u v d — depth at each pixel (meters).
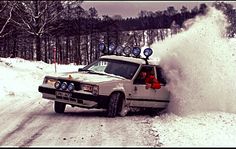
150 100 12.86
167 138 9.39
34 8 40.19
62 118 11.98
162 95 13.07
